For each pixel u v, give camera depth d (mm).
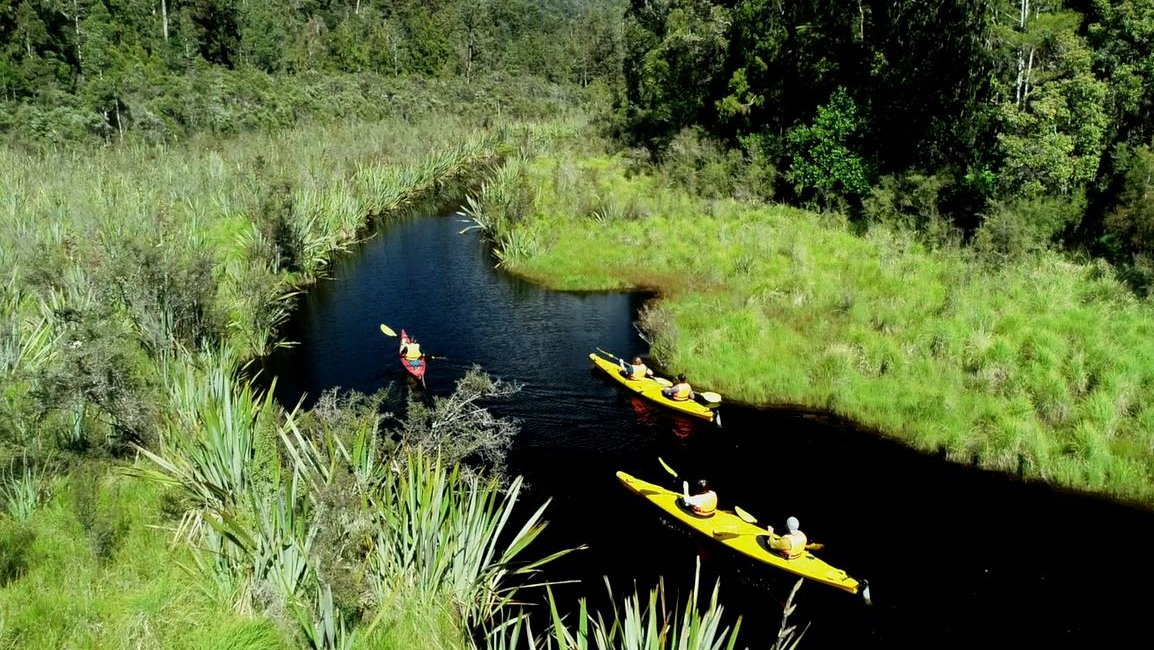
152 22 49781
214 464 8625
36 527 8422
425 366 16344
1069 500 11617
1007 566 10164
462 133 51875
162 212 20469
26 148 30172
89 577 7637
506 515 8828
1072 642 8844
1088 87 20312
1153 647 8727
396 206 36062
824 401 14898
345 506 7418
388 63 71312
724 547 10430
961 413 13492
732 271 22391
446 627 7867
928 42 26969
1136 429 12438
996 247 20844
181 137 37344
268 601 7320
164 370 11508
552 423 14148
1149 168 19531
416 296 22062
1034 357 14398
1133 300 16391
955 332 15523
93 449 9500
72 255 16766
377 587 7672
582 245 25906
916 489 12000
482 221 30766
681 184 32406
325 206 27734
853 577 9914
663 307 20219
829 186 28344
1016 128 22328
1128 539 10711
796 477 12359
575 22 124875
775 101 33219
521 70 89438
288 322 19609
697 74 36688
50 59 37188
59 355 11062
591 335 18922
